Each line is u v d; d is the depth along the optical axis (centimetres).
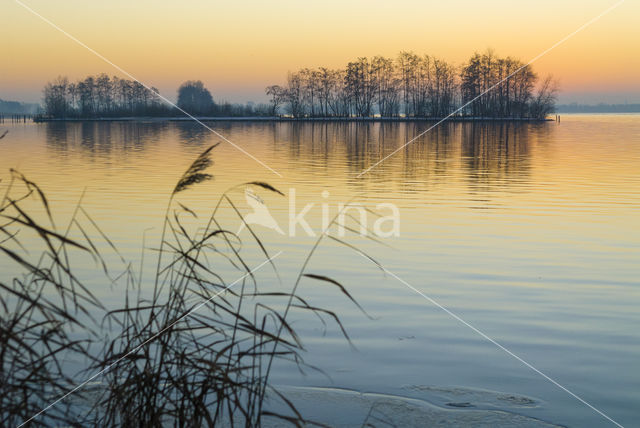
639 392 509
